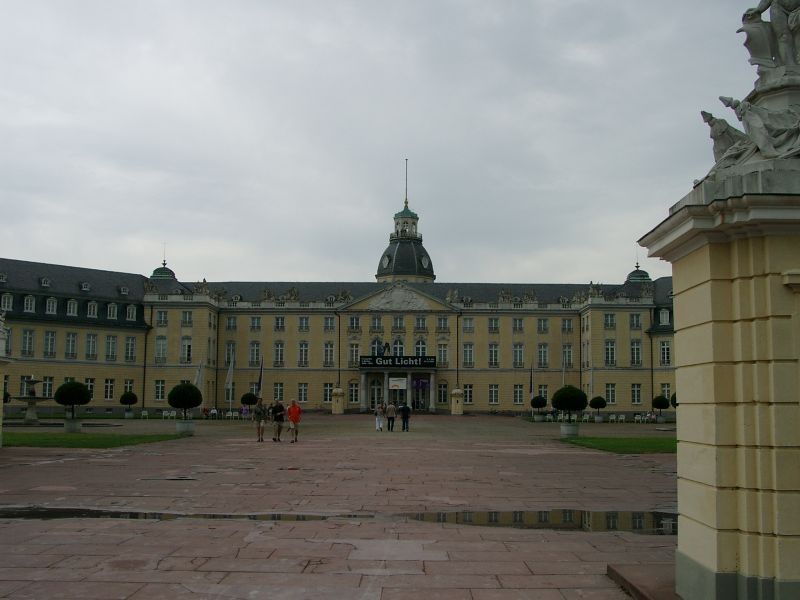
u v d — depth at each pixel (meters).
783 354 9.07
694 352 10.01
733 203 9.11
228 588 10.98
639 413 99.94
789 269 9.13
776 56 10.41
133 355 100.38
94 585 11.12
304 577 11.66
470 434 55.75
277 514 17.73
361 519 17.08
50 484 23.19
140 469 27.92
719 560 9.24
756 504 9.10
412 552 13.45
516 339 107.19
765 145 9.66
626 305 101.81
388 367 104.12
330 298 108.50
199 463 30.55
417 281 125.62
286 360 107.56
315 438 49.16
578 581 11.50
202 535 14.94
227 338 107.81
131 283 103.56
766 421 9.10
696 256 10.01
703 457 9.66
